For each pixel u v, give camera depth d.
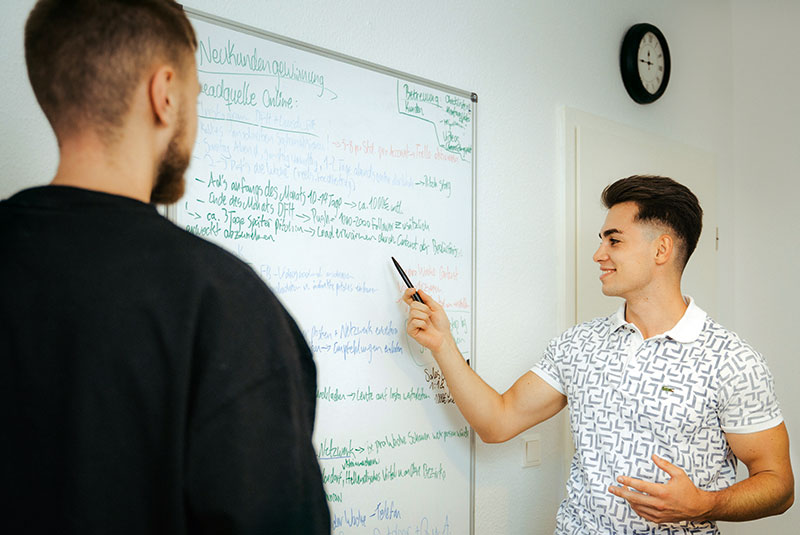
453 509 1.51
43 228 0.53
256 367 0.55
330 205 1.29
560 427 1.87
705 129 2.58
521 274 1.77
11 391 0.50
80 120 0.57
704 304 2.46
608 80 2.13
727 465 1.27
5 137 0.92
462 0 1.62
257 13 1.19
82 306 0.50
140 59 0.58
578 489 1.34
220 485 0.51
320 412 1.24
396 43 1.45
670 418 1.21
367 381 1.33
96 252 0.52
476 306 1.62
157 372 0.52
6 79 0.92
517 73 1.78
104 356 0.50
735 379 1.19
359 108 1.35
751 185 2.69
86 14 0.56
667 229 1.29
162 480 0.51
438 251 1.51
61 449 0.49
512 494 1.69
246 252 1.15
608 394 1.30
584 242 1.96
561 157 1.91
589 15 2.06
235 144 1.14
